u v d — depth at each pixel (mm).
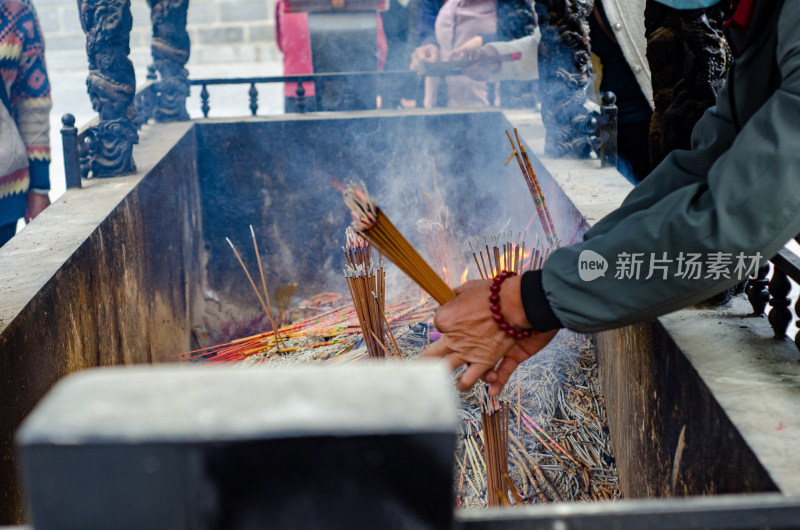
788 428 1324
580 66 3682
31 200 3613
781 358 1604
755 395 1440
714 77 1966
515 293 1415
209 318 5305
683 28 1965
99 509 654
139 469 645
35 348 2182
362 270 2145
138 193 3670
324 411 658
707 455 1489
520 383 2699
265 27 10297
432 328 2965
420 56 5500
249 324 5172
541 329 1402
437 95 5926
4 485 1867
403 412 657
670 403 1750
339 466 654
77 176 3576
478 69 4629
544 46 3732
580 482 2350
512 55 4527
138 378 712
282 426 640
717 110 1619
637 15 3217
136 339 3529
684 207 1258
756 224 1191
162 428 638
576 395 2689
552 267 1365
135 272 3557
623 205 1649
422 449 652
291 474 653
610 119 3531
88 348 2752
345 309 3596
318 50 5848
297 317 5148
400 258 1534
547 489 2311
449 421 647
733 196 1206
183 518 657
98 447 636
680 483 1675
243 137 5281
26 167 3445
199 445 636
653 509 879
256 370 727
